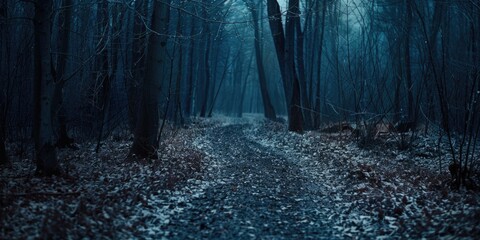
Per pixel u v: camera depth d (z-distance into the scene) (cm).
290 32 2502
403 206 880
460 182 1045
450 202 893
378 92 1858
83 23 1759
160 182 1082
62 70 1520
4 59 1452
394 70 1945
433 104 1852
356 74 1947
